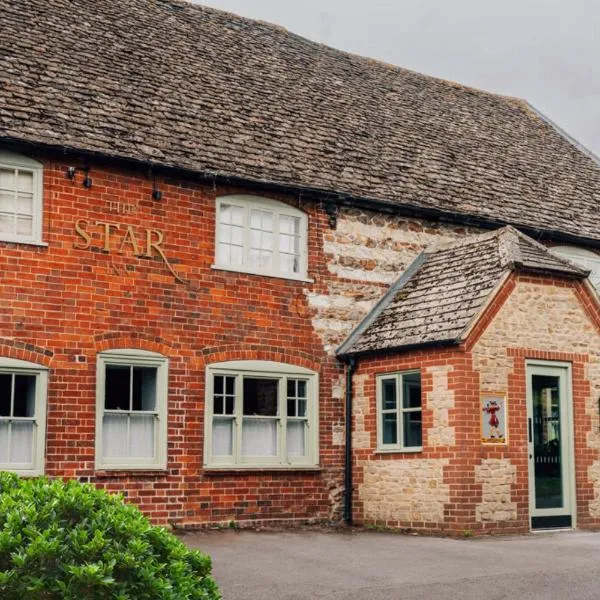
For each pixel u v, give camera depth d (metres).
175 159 14.27
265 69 18.44
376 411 15.27
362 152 17.28
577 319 15.31
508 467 14.10
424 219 17.00
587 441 15.20
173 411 14.05
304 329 15.53
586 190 20.38
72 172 13.55
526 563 11.09
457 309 14.45
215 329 14.60
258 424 15.05
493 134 21.06
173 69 16.52
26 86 13.90
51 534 5.54
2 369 12.79
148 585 5.58
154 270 14.12
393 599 9.13
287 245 15.64
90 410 13.34
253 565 11.02
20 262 13.05
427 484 14.16
